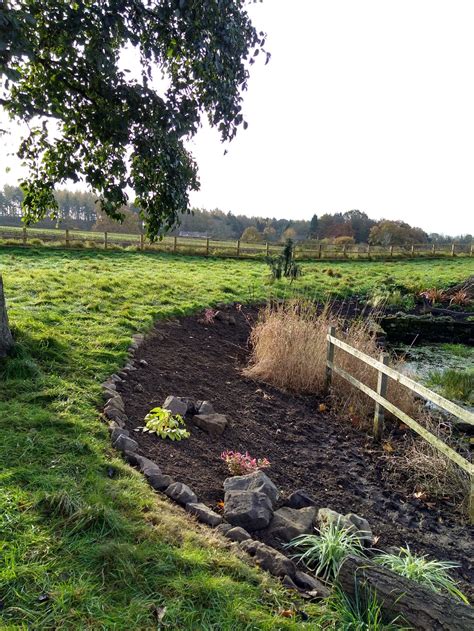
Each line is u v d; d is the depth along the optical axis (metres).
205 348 7.61
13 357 4.55
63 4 3.56
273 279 14.45
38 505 2.56
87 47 3.72
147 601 2.11
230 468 3.89
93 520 2.50
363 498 4.20
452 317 13.54
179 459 3.88
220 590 2.25
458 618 2.20
